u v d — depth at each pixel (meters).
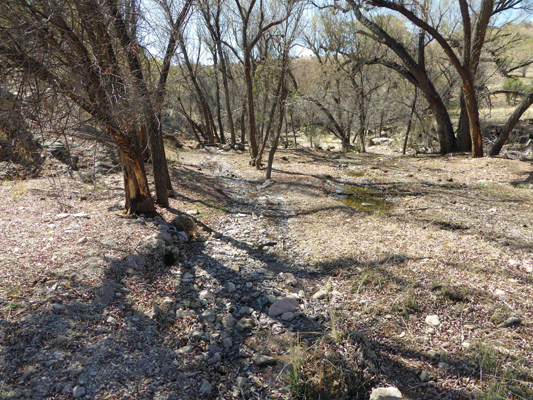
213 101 24.48
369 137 24.97
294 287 4.55
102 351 2.97
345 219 7.16
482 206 7.37
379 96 20.22
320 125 20.48
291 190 10.02
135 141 5.86
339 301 4.10
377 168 13.22
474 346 3.15
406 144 18.75
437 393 2.71
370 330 3.51
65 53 3.91
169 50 5.75
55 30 3.91
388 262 4.88
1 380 2.51
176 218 6.16
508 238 5.45
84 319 3.32
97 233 5.22
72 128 3.95
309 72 18.45
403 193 9.16
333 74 18.69
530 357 2.95
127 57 4.82
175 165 12.23
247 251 5.72
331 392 2.69
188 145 19.02
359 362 2.92
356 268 4.85
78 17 4.08
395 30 19.22
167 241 5.47
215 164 14.34
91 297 3.68
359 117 19.00
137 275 4.38
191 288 4.39
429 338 3.34
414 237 5.77
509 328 3.35
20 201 6.39
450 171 11.55
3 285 3.54
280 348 3.34
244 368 3.06
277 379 2.92
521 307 3.63
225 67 21.48
